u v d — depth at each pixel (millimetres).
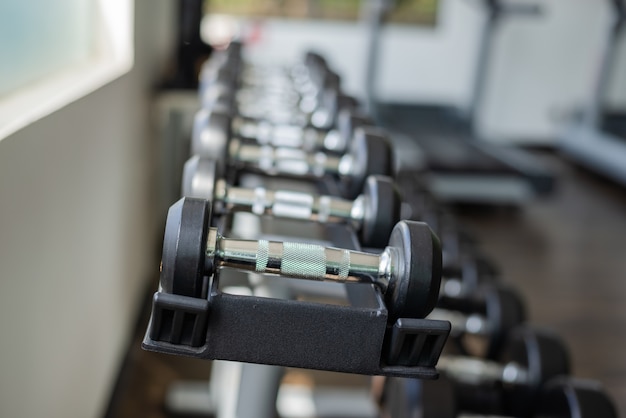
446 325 782
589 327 2980
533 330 1659
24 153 1136
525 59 6465
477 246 2344
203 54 3076
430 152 4852
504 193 4387
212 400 2146
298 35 6098
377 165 1261
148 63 2754
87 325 1756
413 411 1350
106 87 1869
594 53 6512
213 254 801
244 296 776
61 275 1451
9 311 1095
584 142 5766
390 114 5945
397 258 818
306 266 825
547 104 6582
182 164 3379
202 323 768
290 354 793
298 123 1872
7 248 1065
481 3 5613
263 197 1108
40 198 1250
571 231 4242
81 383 1716
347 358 797
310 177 1423
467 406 1700
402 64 6355
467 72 6414
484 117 6562
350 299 994
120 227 2188
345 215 1092
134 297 2568
